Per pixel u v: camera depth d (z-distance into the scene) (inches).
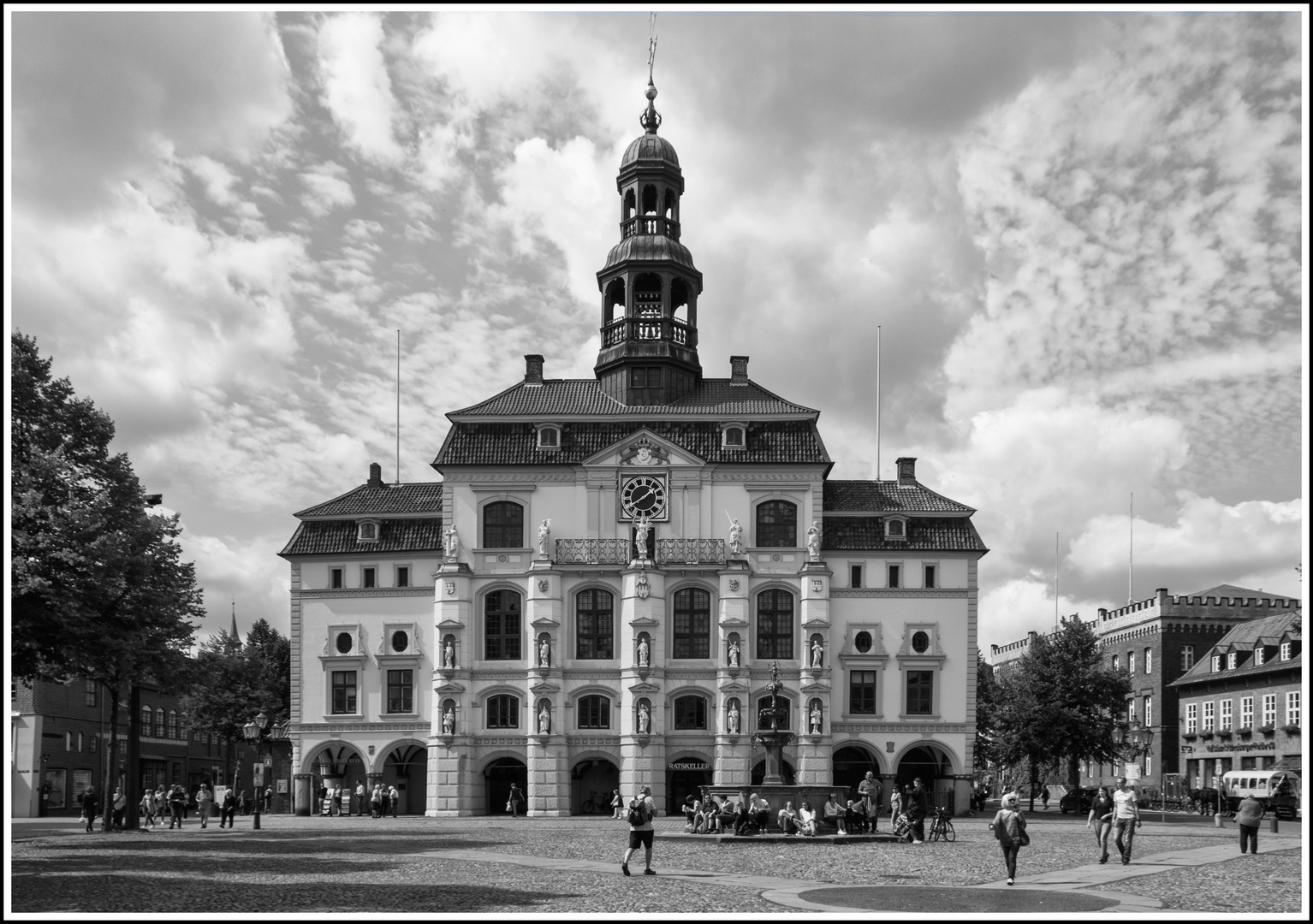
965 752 3223.4
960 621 3275.1
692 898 1174.3
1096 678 3457.2
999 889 1275.8
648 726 3164.4
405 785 3390.7
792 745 3198.8
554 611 3228.3
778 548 3262.8
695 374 3528.5
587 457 3302.2
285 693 4825.3
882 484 3474.4
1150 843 1991.9
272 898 1152.2
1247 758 3900.1
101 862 1537.9
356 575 3385.8
